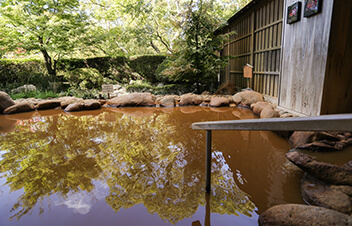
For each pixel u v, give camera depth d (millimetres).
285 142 3283
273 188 2043
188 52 7488
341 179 1863
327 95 3361
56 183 2256
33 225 1649
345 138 2740
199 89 8453
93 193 2055
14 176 2432
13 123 4887
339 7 3049
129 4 11102
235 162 2650
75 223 1656
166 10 12422
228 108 6020
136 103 6836
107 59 11805
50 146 3363
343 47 3197
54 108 6727
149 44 12602
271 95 6043
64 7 9266
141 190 2086
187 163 2658
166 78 10125
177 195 1985
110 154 2998
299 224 1358
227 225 1592
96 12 12977
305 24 3779
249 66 6629
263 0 6102
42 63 10750
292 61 4266
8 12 8000
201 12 7516
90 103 6492
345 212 1539
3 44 8422
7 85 9195
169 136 3732
